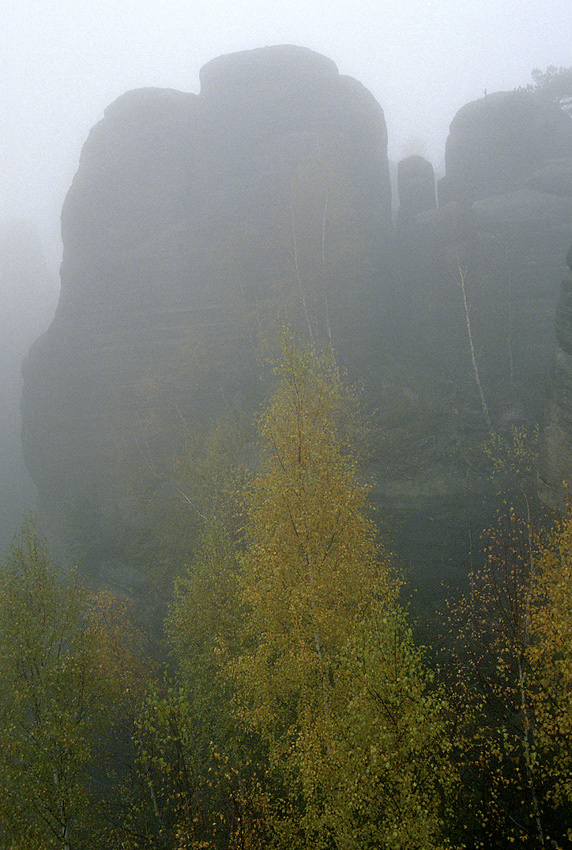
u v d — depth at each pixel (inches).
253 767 604.4
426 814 339.9
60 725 497.4
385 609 497.0
